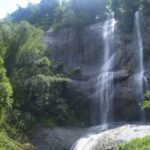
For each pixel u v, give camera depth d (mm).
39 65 40781
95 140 29656
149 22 44281
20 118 34469
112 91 39156
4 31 39219
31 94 37906
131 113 37125
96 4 55156
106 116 38812
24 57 39094
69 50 49500
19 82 37406
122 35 45906
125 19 46531
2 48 37000
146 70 40844
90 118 39281
